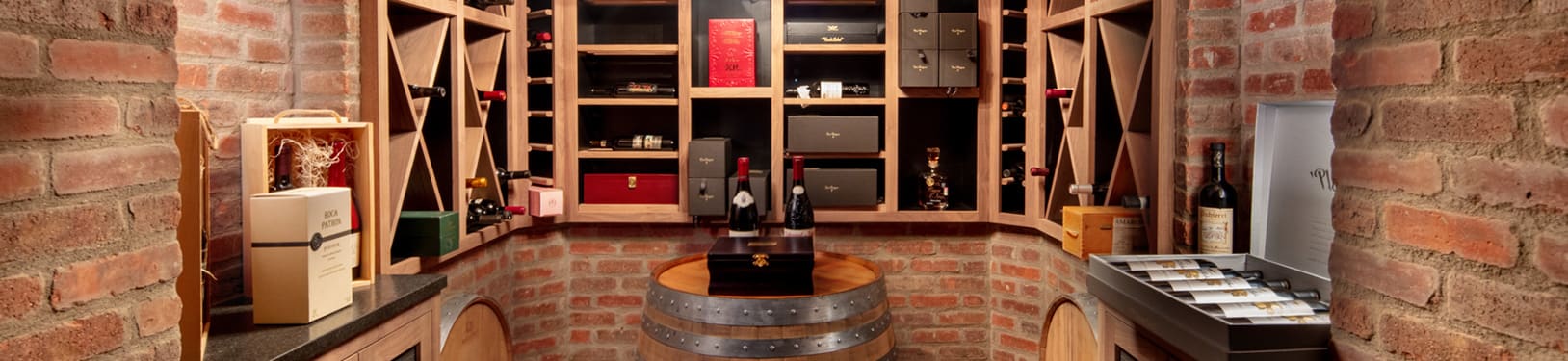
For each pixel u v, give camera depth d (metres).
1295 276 1.61
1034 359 3.47
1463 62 1.09
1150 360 1.58
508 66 3.23
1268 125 2.06
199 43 2.14
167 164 1.35
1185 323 1.37
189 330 1.63
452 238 2.71
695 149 3.37
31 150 1.13
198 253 1.63
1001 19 3.43
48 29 1.15
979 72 3.46
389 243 2.48
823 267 2.80
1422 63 1.16
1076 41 3.21
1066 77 3.15
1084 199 3.02
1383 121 1.23
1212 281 1.57
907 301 3.65
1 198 1.09
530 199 3.36
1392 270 1.21
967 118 3.71
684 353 2.38
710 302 2.36
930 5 3.35
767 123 3.70
